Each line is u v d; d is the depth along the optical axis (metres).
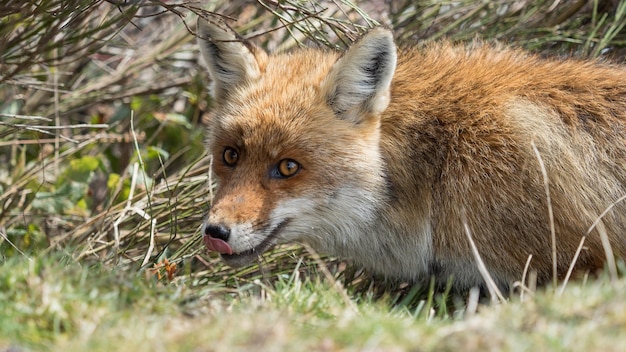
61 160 14.73
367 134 9.98
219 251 9.27
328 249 10.27
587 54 14.02
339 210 9.91
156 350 5.97
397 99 10.25
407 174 10.08
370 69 9.88
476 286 10.08
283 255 11.97
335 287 8.06
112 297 7.12
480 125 9.93
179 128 16.11
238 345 6.02
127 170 14.48
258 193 9.55
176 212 12.30
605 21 14.43
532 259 9.62
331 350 5.95
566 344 5.88
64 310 6.75
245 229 9.31
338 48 12.18
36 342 6.33
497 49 11.12
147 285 7.77
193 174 13.56
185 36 16.52
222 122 10.16
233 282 11.55
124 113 16.56
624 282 7.03
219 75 10.71
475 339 5.99
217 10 16.23
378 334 6.14
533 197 9.51
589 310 6.45
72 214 14.19
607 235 9.57
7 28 10.79
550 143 9.62
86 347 6.04
